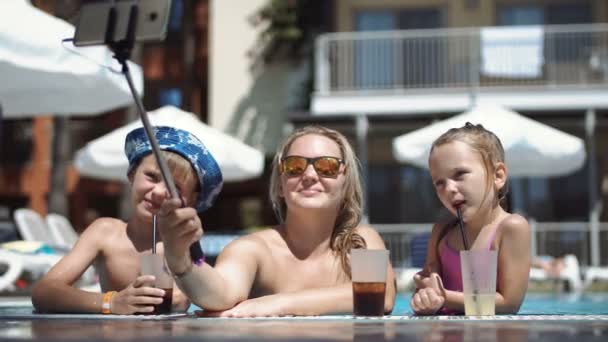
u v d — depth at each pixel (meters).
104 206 18.98
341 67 15.27
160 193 2.62
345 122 14.62
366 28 16.72
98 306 2.53
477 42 14.91
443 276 2.89
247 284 2.52
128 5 1.89
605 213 15.78
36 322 1.88
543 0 16.53
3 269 7.07
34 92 6.11
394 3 16.67
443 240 2.89
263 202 16.97
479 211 2.69
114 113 18.45
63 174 14.48
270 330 1.59
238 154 9.17
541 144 9.62
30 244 6.59
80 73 5.20
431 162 2.76
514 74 14.59
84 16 1.93
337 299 2.49
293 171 2.67
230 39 17.27
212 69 17.23
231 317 2.24
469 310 2.24
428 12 16.66
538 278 10.43
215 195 2.76
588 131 13.67
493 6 16.56
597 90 13.98
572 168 10.62
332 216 2.74
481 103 14.15
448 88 14.38
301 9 16.83
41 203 19.16
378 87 15.64
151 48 18.94
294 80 16.95
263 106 17.03
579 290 10.38
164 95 18.91
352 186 2.78
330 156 2.66
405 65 16.02
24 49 5.00
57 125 14.53
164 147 2.61
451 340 1.37
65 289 2.66
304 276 2.72
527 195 15.91
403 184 16.20
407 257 13.77
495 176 2.74
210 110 17.20
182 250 1.93
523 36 14.42
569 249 14.30
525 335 1.48
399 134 15.37
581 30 14.20
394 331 1.58
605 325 1.79
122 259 2.84
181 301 2.72
